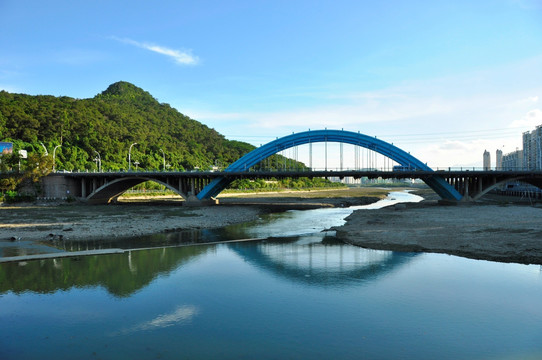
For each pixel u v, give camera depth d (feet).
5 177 236.22
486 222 128.16
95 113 549.54
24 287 59.82
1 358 36.83
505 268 69.72
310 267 72.43
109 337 41.83
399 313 48.39
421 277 64.59
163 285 61.05
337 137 243.81
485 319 46.11
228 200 320.70
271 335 42.09
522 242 89.25
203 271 69.87
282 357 36.99
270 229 128.77
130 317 47.57
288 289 58.80
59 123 436.76
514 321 45.52
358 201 304.30
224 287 59.98
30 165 238.89
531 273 66.18
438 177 225.76
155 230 122.01
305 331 43.16
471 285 59.72
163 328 44.24
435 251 85.05
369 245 93.66
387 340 40.60
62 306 51.52
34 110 443.73
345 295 55.67
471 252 81.76
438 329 43.32
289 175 236.63
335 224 143.95
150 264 75.41
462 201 226.58
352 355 37.32
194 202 238.48
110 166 418.92
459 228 114.62
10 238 102.78
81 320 46.62
